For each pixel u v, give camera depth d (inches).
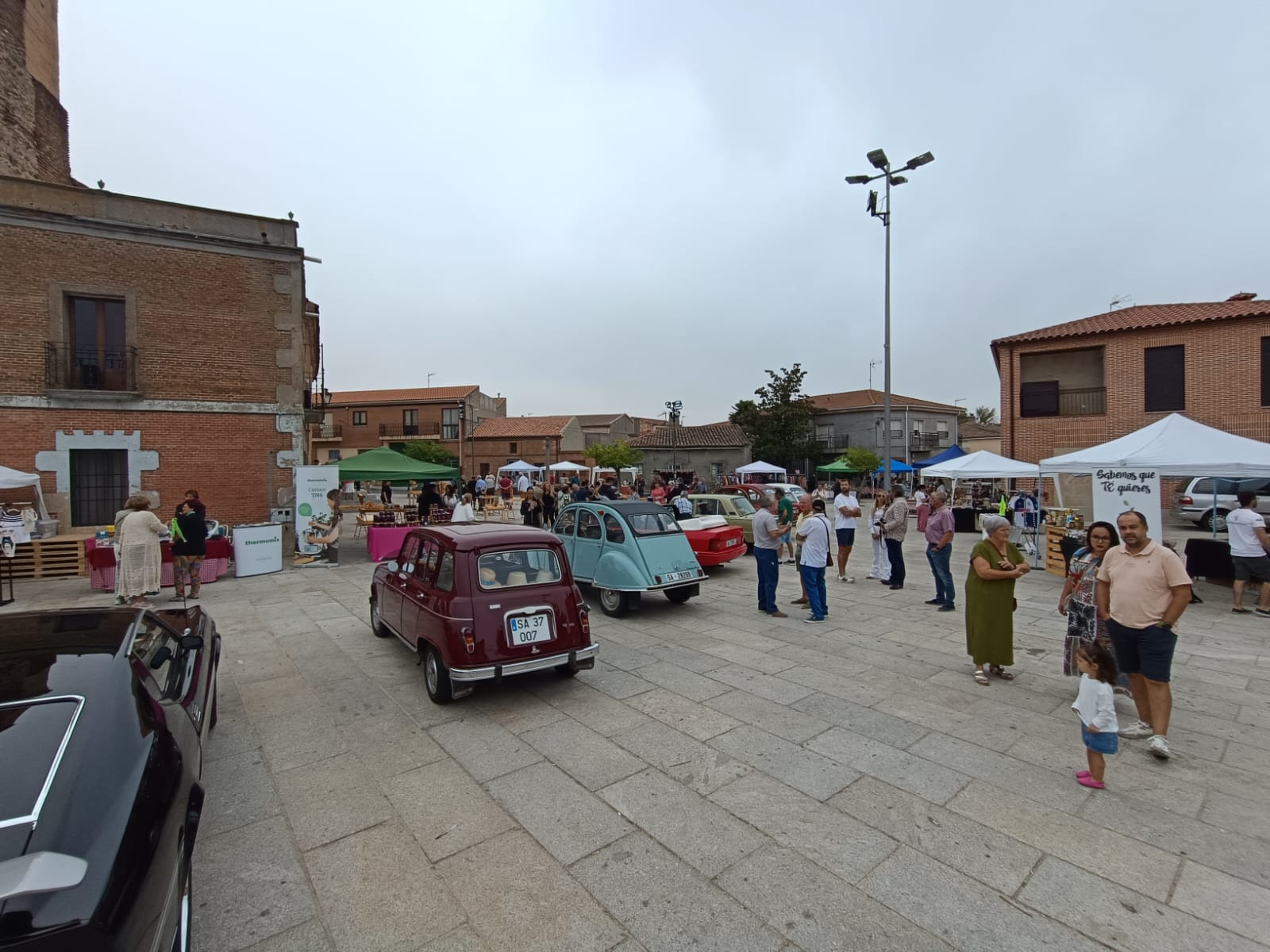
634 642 279.1
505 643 200.5
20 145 564.1
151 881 80.5
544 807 145.1
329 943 103.3
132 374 482.6
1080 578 217.0
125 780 90.0
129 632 133.0
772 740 178.9
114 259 477.4
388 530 521.7
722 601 365.7
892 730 185.0
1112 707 148.4
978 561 219.8
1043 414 888.3
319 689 223.0
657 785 154.7
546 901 112.9
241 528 450.3
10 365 446.9
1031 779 155.7
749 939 103.0
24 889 70.2
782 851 127.3
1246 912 109.0
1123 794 148.3
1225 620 307.7
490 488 1138.0
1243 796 147.3
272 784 156.4
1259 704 203.0
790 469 1636.3
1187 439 363.6
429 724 191.9
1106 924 106.2
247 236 526.6
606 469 1524.4
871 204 644.1
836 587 404.2
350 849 129.3
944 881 117.7
